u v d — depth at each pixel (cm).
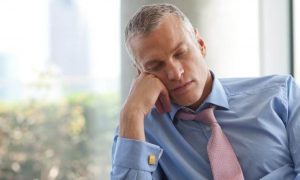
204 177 122
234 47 195
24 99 256
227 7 193
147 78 125
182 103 123
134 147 119
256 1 200
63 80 256
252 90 135
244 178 120
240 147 123
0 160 256
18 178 258
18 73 254
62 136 258
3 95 254
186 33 118
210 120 127
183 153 127
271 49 204
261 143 122
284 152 122
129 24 120
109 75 250
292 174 120
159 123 132
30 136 257
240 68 196
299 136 122
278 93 131
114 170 121
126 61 199
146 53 116
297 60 205
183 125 131
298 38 205
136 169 118
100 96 254
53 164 259
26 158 258
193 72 119
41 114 257
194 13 188
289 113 129
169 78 118
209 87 132
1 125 255
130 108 123
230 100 134
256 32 201
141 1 189
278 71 204
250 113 129
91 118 259
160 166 129
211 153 120
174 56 117
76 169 259
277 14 204
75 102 257
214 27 191
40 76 255
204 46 129
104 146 260
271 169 119
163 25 115
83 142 259
